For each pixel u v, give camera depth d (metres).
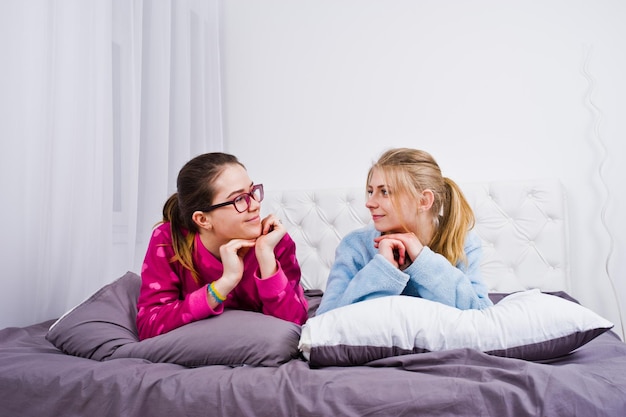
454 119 2.12
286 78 2.39
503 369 0.71
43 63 1.39
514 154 2.03
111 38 1.62
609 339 1.02
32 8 1.37
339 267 1.17
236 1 2.50
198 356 0.84
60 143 1.44
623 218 1.87
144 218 1.85
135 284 1.27
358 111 2.27
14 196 1.29
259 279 1.02
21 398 0.75
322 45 2.35
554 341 0.79
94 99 1.54
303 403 0.66
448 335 0.80
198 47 2.24
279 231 1.05
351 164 2.27
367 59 2.27
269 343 0.83
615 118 1.91
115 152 1.73
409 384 0.67
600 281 1.88
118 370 0.77
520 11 2.06
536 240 1.86
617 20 1.94
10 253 1.28
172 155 2.05
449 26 2.15
